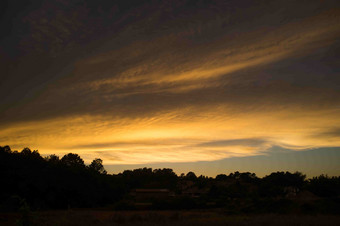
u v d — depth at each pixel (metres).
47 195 56.44
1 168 56.25
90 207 62.88
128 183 111.44
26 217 9.41
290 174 94.62
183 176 134.25
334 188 61.59
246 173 116.19
